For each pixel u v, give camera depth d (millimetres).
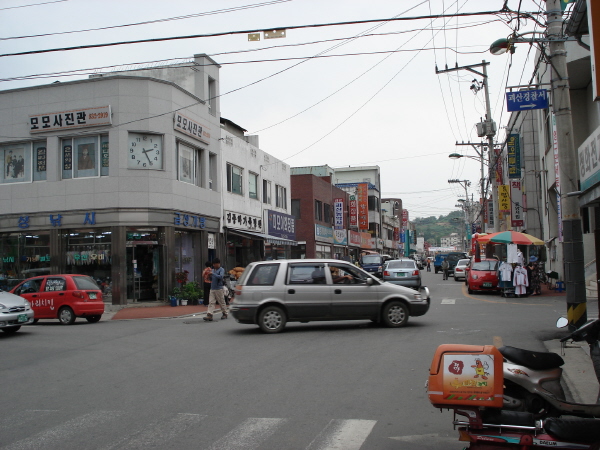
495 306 20016
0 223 24516
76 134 23734
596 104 19969
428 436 5914
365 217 58625
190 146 26562
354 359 10109
